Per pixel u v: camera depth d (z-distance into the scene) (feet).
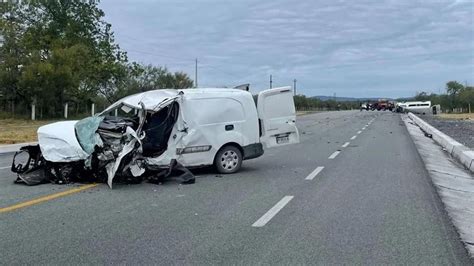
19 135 87.45
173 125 37.99
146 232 22.79
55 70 147.84
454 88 340.80
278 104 44.37
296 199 30.55
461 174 43.21
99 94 187.01
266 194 32.22
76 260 18.84
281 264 18.39
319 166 46.26
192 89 40.40
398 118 180.14
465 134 92.89
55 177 35.73
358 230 23.26
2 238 21.76
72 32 167.94
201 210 27.43
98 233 22.61
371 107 336.29
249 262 18.60
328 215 26.30
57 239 21.62
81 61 157.28
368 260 18.89
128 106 37.70
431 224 24.48
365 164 47.83
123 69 179.01
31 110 159.84
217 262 18.58
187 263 18.48
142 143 35.99
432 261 18.84
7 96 153.38
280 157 53.83
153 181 36.11
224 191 33.24
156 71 212.43
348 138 82.79
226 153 40.88
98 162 34.96
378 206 28.58
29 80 143.43
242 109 41.55
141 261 18.71
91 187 34.42
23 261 18.71
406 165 47.14
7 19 159.22
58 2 166.71
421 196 31.71
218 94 40.52
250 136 41.83
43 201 29.66
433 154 58.90
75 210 27.32
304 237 22.02
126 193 32.35
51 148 35.22
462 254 19.74
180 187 34.68
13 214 26.32
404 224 24.44
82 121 36.68
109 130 35.32
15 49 151.23
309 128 114.93
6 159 54.49
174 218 25.54
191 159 39.14
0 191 32.91
